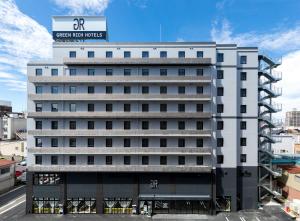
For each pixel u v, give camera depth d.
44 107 49.12
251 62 51.56
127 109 49.09
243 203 51.59
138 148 47.94
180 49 49.56
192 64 48.38
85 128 48.94
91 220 46.06
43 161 49.03
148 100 48.12
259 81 54.84
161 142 49.28
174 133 48.00
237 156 51.66
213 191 49.28
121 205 49.84
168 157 49.12
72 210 49.75
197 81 47.81
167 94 47.97
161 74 49.19
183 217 47.50
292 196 54.84
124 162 49.12
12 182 66.56
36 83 48.78
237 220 45.97
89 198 49.81
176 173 49.62
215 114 49.59
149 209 48.50
